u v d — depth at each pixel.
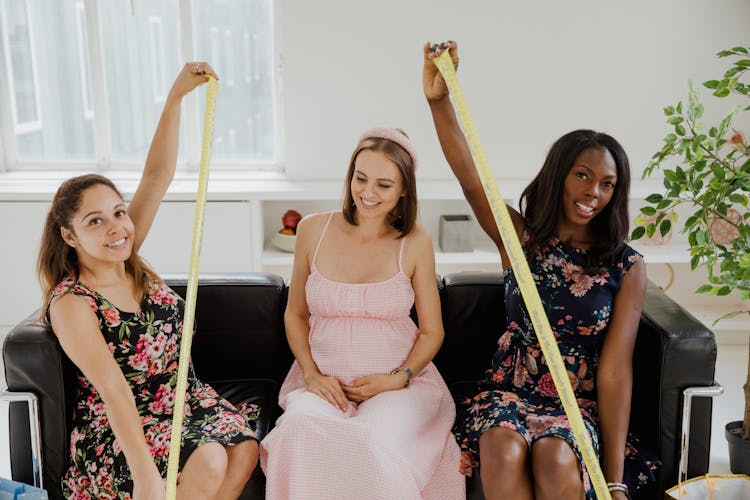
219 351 2.44
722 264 2.27
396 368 2.19
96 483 1.94
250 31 3.72
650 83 3.62
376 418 1.97
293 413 1.95
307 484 1.88
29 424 2.03
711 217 3.48
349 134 3.68
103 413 2.00
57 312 1.92
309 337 2.28
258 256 3.53
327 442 1.89
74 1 3.71
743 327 3.53
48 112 3.82
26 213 3.44
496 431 1.90
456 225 3.56
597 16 3.55
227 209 3.47
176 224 3.49
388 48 3.58
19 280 3.51
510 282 2.17
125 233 1.95
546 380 2.10
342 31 3.56
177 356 2.12
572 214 2.04
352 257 2.24
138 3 3.69
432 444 2.03
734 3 3.54
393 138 2.16
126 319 1.98
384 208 2.15
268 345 2.44
